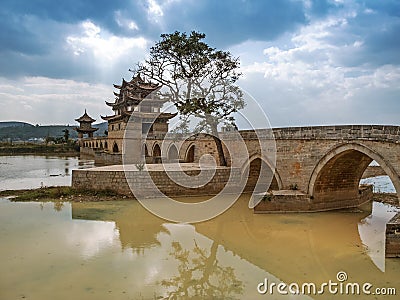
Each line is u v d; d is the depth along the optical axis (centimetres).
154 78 3297
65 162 6425
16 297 1020
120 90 6550
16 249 1438
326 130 2045
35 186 3219
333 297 1046
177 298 1027
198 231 1772
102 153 5581
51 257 1351
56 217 2030
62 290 1068
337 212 2191
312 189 2180
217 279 1174
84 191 2684
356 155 2038
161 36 2981
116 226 1848
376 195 2755
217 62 2822
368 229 1820
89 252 1418
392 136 1653
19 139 19100
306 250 1491
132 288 1088
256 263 1333
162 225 1881
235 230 1794
